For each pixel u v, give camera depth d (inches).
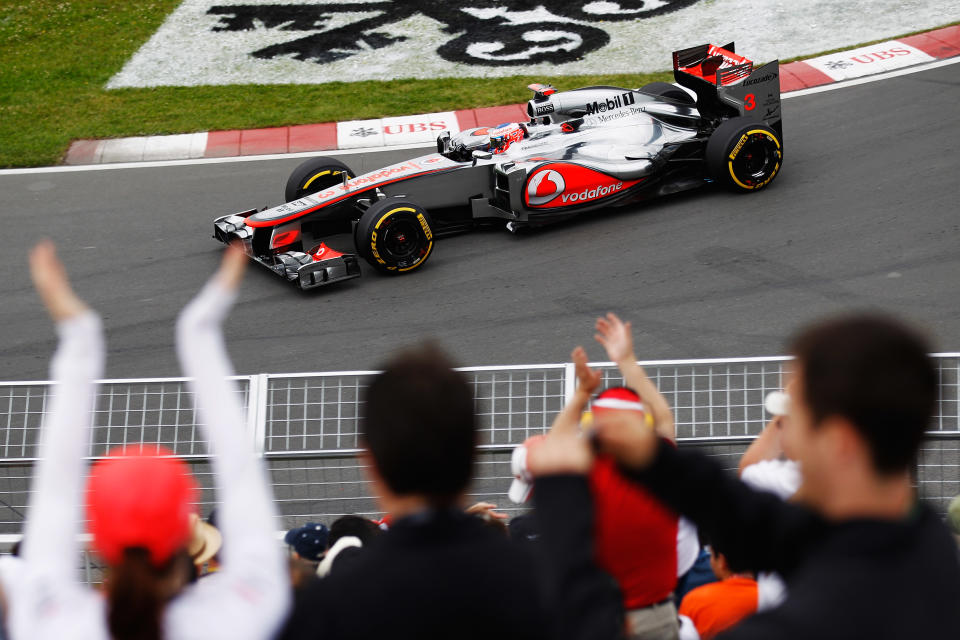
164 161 2199.8
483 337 1423.5
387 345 1418.6
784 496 501.4
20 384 933.8
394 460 239.6
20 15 3026.6
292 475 1025.5
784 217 1717.5
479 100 2448.3
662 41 2726.4
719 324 1407.5
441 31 2851.9
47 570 237.3
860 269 1525.6
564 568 237.3
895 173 1847.9
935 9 2706.7
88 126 2384.4
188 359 252.8
